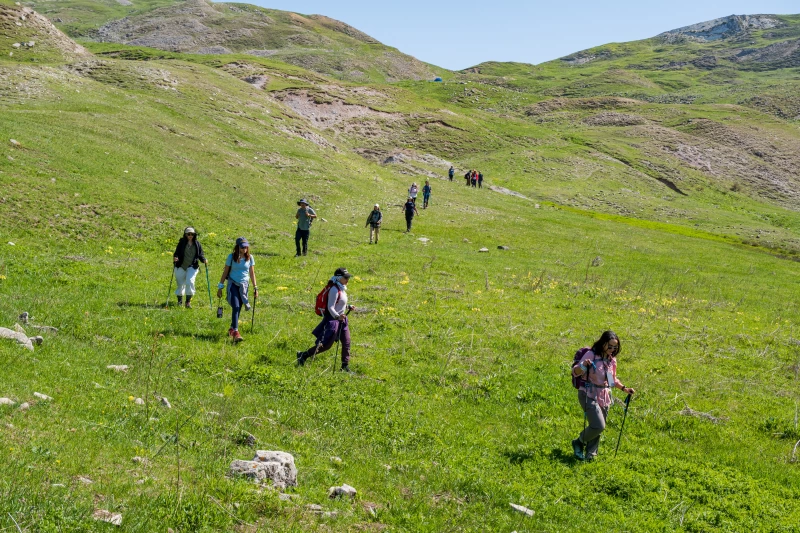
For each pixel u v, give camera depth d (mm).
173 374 11688
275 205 37000
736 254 43344
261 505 6969
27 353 10469
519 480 9758
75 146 32031
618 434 12234
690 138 115438
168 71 65250
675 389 14766
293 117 67750
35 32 65625
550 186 77250
